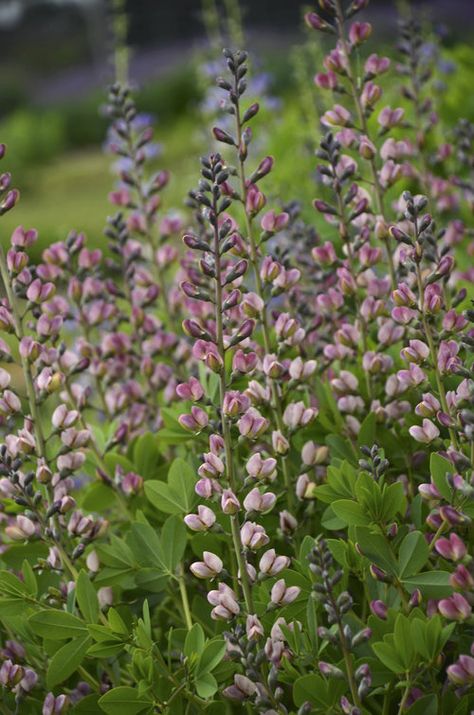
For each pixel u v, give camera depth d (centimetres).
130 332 229
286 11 2127
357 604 185
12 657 182
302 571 176
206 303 202
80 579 175
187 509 183
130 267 212
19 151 1823
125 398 207
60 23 3294
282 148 306
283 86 1485
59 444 199
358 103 195
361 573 178
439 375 175
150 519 194
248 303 185
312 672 170
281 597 170
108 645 174
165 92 1811
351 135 196
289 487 185
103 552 183
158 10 2709
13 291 183
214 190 171
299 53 298
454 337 183
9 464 178
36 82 2920
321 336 204
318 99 288
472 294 217
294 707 179
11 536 179
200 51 346
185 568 191
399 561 171
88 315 209
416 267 175
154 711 171
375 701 178
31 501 178
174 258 217
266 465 172
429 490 172
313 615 171
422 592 171
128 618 182
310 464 185
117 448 204
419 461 189
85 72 2864
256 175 184
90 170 1602
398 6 291
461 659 163
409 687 169
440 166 271
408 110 268
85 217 1094
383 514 173
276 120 330
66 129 1995
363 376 198
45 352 186
